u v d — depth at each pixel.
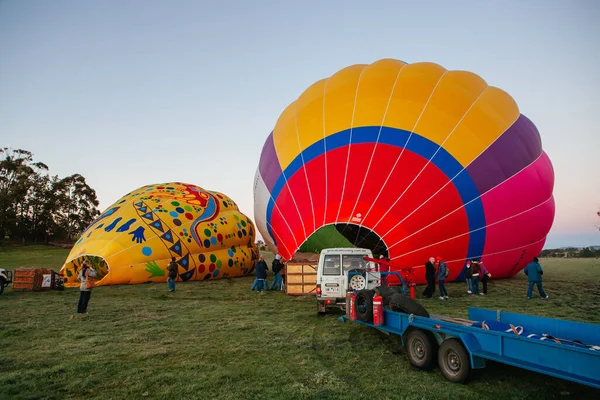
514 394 4.99
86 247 16.22
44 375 5.64
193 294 13.93
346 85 14.86
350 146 13.34
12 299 12.85
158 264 16.70
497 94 14.94
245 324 8.96
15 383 5.34
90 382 5.38
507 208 13.69
